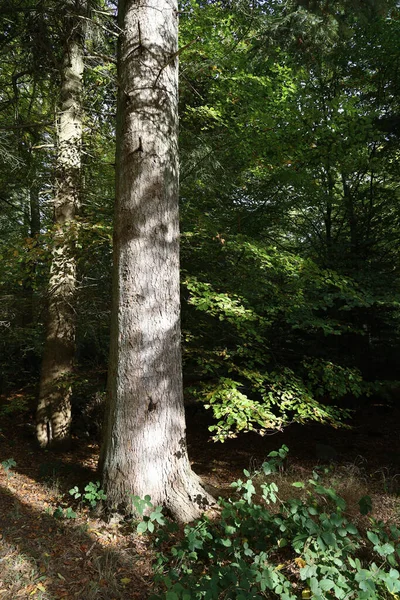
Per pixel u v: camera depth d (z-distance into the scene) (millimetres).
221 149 7891
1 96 9266
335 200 8297
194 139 7801
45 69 7488
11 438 7891
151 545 3902
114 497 4395
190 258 6984
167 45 4754
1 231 10469
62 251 7211
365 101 9328
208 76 8508
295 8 5684
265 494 3668
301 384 6125
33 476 5941
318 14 5430
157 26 4691
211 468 6949
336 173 8477
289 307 6371
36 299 8680
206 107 7926
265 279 6590
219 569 3006
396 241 8547
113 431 4516
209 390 5734
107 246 7031
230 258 6820
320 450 7383
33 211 10578
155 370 4465
